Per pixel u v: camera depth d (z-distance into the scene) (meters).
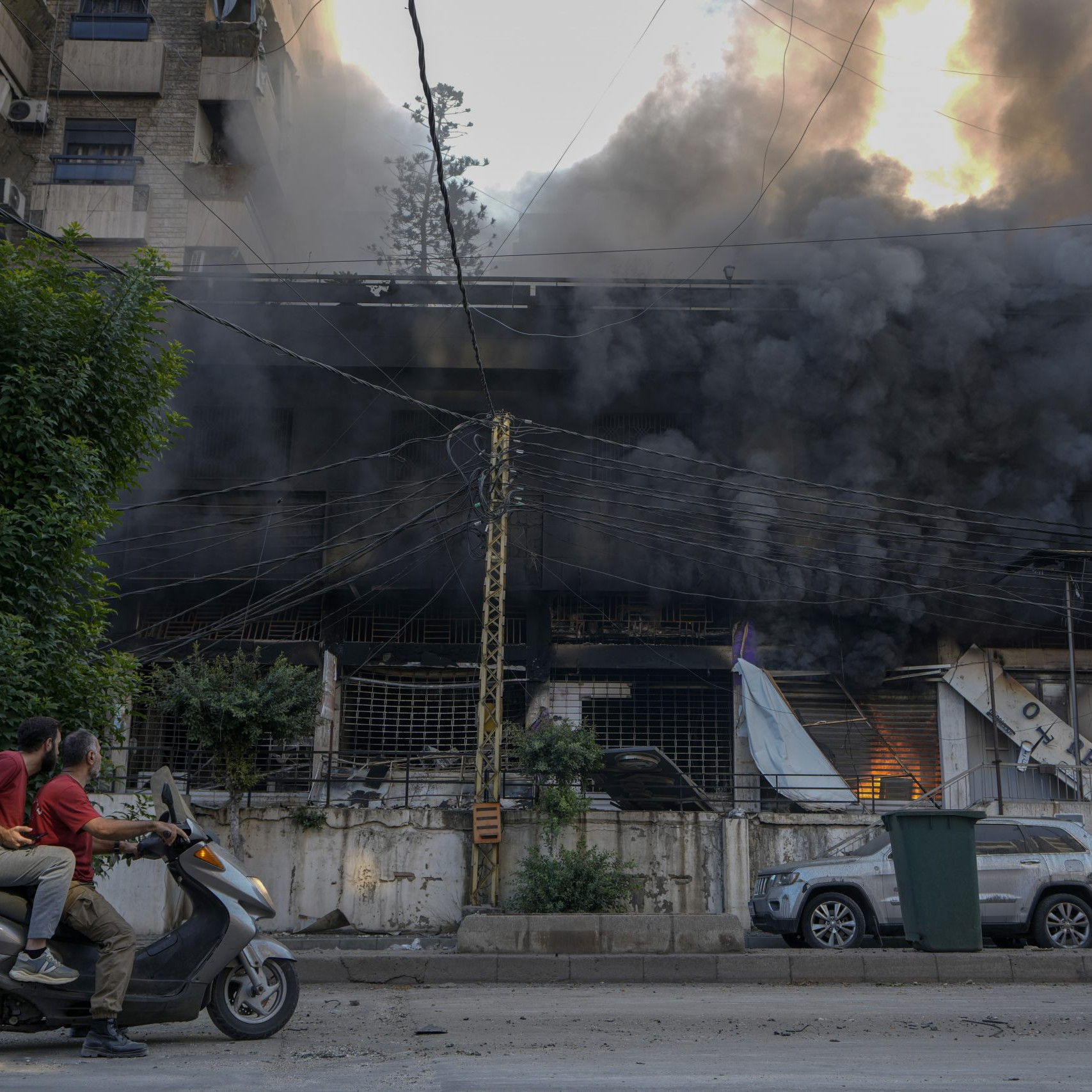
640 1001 8.57
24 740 5.50
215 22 30.14
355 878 17.20
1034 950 11.22
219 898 5.77
